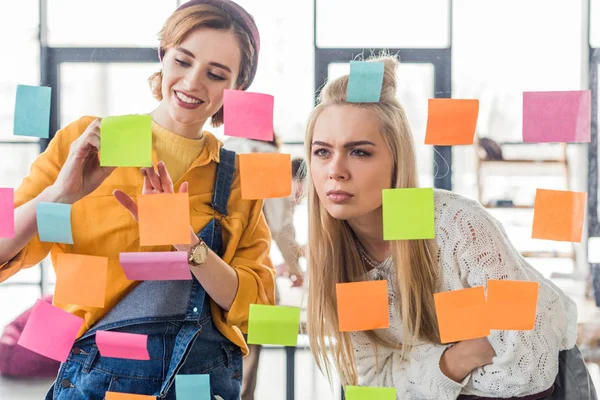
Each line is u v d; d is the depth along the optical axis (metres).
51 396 1.17
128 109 2.41
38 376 2.58
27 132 1.12
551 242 2.75
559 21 2.61
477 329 1.07
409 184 1.12
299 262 2.30
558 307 1.15
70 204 1.09
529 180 2.73
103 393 1.12
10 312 2.68
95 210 1.14
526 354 1.08
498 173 2.73
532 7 2.57
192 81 1.14
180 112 1.16
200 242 1.08
